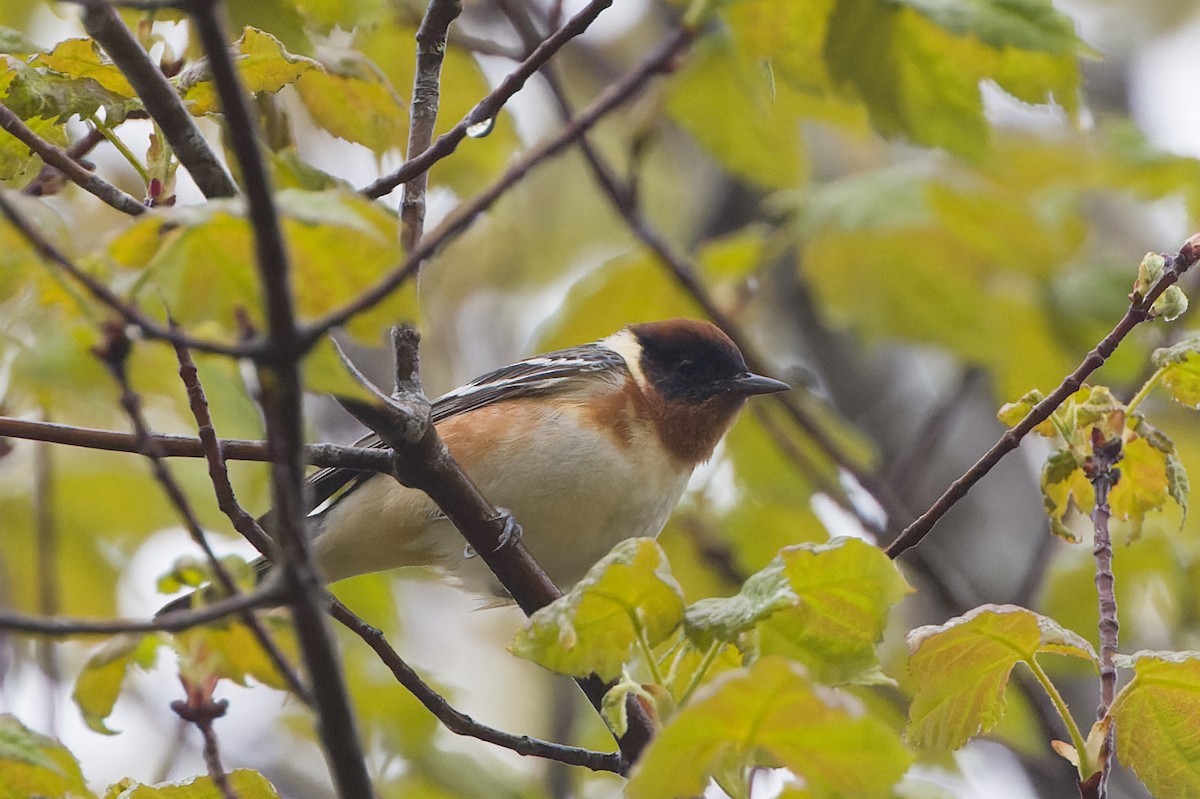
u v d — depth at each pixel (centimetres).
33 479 1438
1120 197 1914
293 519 520
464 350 1844
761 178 1353
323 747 563
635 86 874
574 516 1077
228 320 505
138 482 1401
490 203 748
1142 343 1453
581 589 596
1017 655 657
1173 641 1291
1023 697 1252
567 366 1122
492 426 1075
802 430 1409
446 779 1245
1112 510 742
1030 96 1041
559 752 779
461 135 771
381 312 529
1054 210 1454
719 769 534
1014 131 1562
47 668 1127
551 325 1388
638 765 515
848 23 1016
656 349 1159
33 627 491
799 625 621
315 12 896
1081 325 1477
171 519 1409
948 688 672
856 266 1445
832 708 505
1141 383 1349
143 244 510
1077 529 1340
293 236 514
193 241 500
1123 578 1286
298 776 1462
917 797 636
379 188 759
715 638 597
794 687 504
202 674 719
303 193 514
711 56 1239
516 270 1856
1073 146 1541
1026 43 952
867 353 1783
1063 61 1026
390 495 1062
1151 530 1276
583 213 1880
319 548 1082
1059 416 711
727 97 1284
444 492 794
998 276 1545
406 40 1090
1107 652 653
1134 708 651
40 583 1298
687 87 1272
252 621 664
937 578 1279
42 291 547
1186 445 1449
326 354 550
